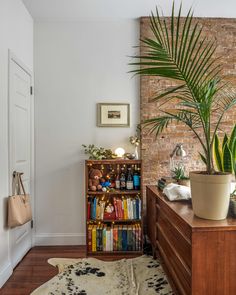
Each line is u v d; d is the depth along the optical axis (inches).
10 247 97.8
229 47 128.4
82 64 128.6
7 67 96.3
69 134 128.4
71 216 128.6
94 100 128.8
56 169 128.4
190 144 128.4
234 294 59.8
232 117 128.6
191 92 66.1
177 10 119.7
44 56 127.8
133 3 113.9
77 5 114.8
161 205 92.3
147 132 127.3
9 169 97.5
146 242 122.6
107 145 128.8
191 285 59.6
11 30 100.1
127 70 129.0
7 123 96.4
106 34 128.7
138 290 83.6
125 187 120.2
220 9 119.8
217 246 59.4
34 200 127.6
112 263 104.4
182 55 63.9
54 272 98.0
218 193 63.5
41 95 128.0
